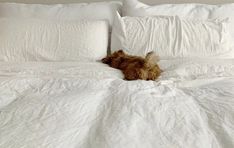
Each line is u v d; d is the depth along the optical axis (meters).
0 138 0.77
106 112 0.98
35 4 2.11
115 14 1.95
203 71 1.41
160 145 0.75
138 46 1.73
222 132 0.83
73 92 1.13
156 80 1.41
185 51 1.67
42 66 1.57
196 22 1.74
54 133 0.80
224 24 1.72
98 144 0.76
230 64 1.45
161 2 2.14
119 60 1.60
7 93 1.17
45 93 1.15
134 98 1.07
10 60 1.76
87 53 1.74
